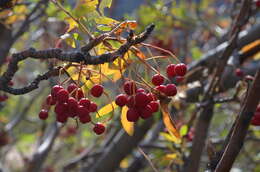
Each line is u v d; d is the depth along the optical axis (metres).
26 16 3.33
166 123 2.32
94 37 2.08
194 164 3.53
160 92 2.23
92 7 2.13
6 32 3.35
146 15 4.90
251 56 4.32
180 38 6.41
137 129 4.58
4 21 3.16
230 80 4.02
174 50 5.54
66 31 2.42
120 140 4.68
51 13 3.40
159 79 2.23
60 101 2.10
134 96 2.12
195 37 6.80
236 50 4.14
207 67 4.26
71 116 2.15
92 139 7.02
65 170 5.78
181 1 5.96
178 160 3.55
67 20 2.24
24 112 6.23
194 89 3.92
